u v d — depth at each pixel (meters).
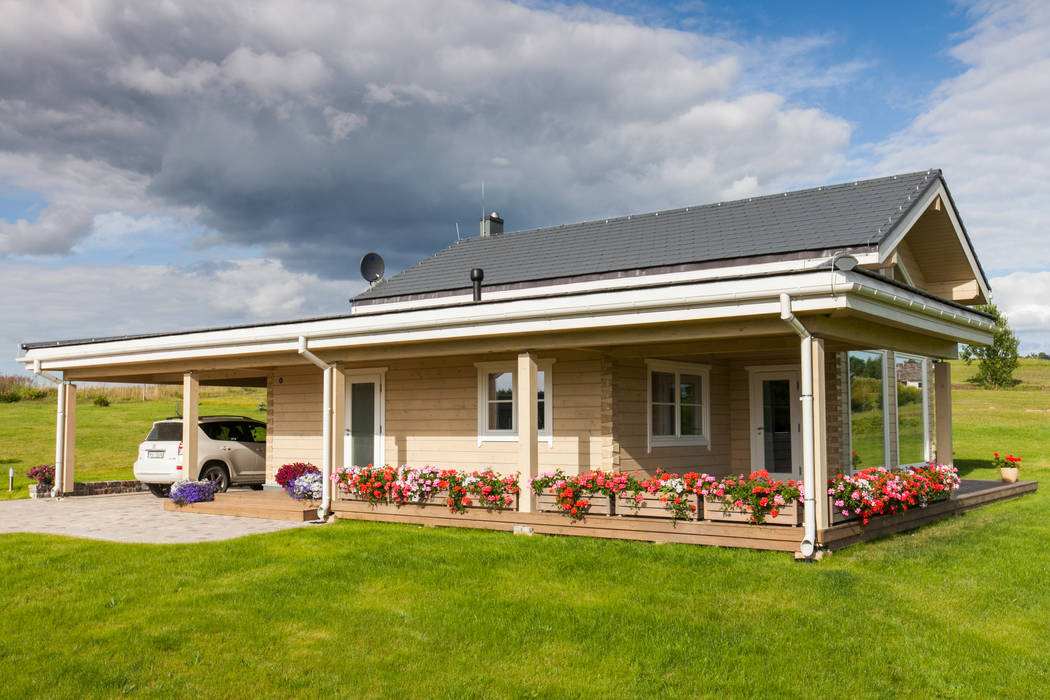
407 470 11.48
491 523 10.52
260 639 6.31
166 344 13.48
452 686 5.38
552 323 9.65
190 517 12.35
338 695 5.29
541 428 12.20
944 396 13.39
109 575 8.27
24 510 13.65
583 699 5.17
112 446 26.98
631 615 6.66
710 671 5.54
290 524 11.48
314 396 15.26
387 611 6.96
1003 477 15.70
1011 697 5.11
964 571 7.95
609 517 9.66
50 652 6.07
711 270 11.59
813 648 5.88
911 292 9.27
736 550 8.69
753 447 13.53
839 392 11.70
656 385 12.46
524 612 6.83
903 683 5.33
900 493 9.77
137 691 5.36
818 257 10.70
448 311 10.44
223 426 16.20
